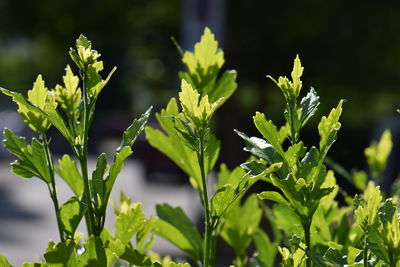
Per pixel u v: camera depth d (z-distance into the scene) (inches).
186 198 731.4
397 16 473.7
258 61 491.8
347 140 592.4
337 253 63.3
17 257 548.1
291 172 63.4
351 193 450.0
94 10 527.8
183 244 83.9
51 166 71.5
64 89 73.3
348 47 478.3
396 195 92.4
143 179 816.3
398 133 543.8
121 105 1403.8
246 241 89.1
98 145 1218.6
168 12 535.8
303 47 482.6
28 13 533.6
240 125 522.9
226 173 84.5
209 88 85.0
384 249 57.1
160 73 577.0
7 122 1054.4
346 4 465.7
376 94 527.5
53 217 674.2
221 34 376.5
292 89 64.9
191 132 64.3
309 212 62.0
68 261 59.7
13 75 1451.8
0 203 725.9
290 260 64.4
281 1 460.4
